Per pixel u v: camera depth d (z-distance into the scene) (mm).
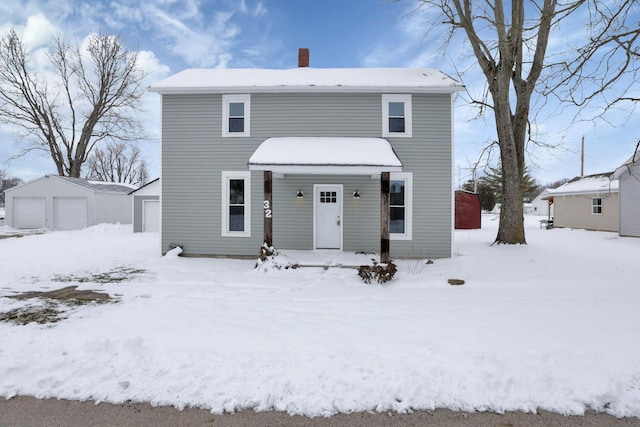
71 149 27781
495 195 46188
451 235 10594
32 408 2986
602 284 7125
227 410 2957
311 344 4102
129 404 3041
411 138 10727
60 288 6898
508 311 5375
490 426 2789
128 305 5719
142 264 9586
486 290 6816
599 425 2801
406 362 3650
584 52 6801
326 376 3400
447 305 5746
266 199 9070
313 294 6539
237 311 5398
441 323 4820
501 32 11266
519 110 12523
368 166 8688
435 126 10703
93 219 22391
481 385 3266
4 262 9836
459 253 11109
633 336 4285
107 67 26797
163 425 2785
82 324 4766
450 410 2979
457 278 7727
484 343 4113
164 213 11172
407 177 10719
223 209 11039
